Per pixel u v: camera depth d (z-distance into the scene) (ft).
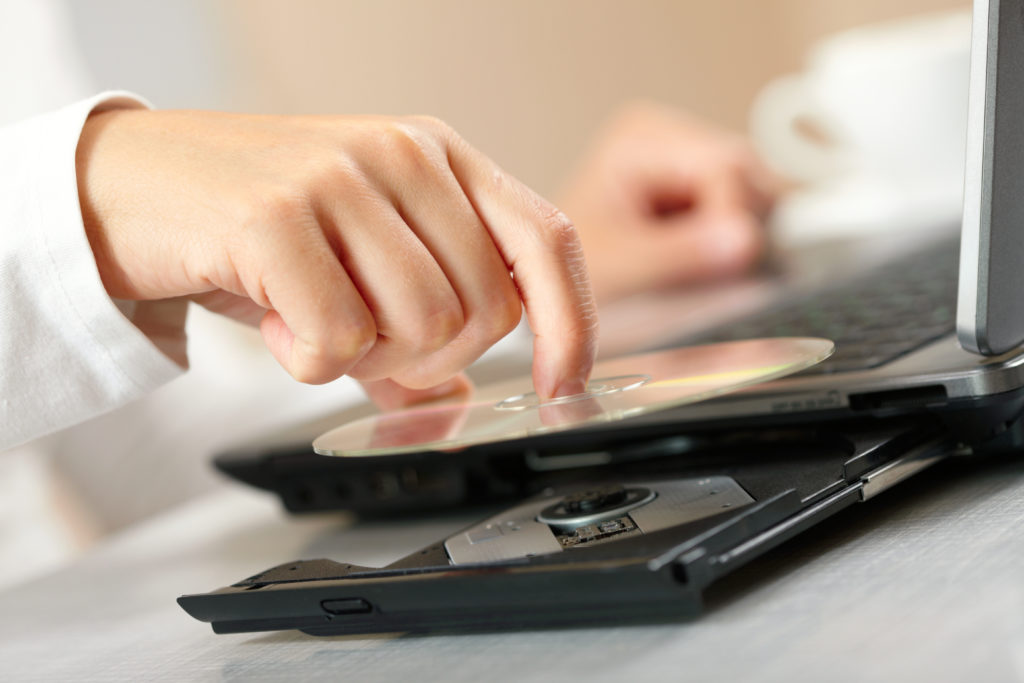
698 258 3.82
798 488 1.17
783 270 3.21
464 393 1.65
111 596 1.81
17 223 1.40
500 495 1.84
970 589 0.95
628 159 4.42
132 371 1.52
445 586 1.08
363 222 1.20
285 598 1.18
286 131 1.32
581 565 1.02
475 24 7.61
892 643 0.86
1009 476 1.36
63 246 1.39
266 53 6.81
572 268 1.28
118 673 1.29
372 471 1.90
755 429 1.55
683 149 4.32
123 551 2.26
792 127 4.28
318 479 1.96
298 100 6.99
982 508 1.23
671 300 3.24
